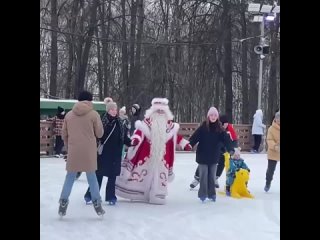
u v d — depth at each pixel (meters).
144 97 31.56
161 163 8.76
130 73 31.81
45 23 28.05
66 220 6.96
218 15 30.89
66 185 7.00
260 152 21.59
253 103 37.34
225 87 32.81
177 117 32.75
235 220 7.41
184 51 32.53
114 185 8.41
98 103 19.33
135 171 8.89
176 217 7.52
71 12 29.62
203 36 31.02
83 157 6.89
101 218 7.17
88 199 8.30
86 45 29.69
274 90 32.72
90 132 6.93
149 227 6.70
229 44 31.77
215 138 8.88
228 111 31.98
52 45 28.61
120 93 31.78
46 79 32.78
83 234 6.13
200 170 9.00
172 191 10.36
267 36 31.50
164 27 32.00
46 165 14.30
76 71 30.97
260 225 7.04
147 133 8.80
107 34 31.47
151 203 8.70
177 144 9.05
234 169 9.82
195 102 33.06
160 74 31.34
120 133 8.21
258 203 9.00
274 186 11.38
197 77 32.59
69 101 19.41
